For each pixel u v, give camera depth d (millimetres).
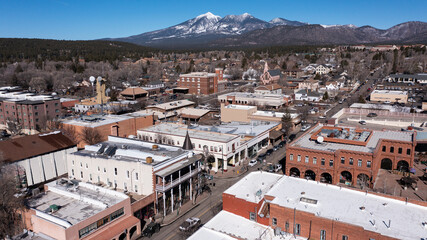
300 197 48812
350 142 76812
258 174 60406
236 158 90188
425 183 73312
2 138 118250
